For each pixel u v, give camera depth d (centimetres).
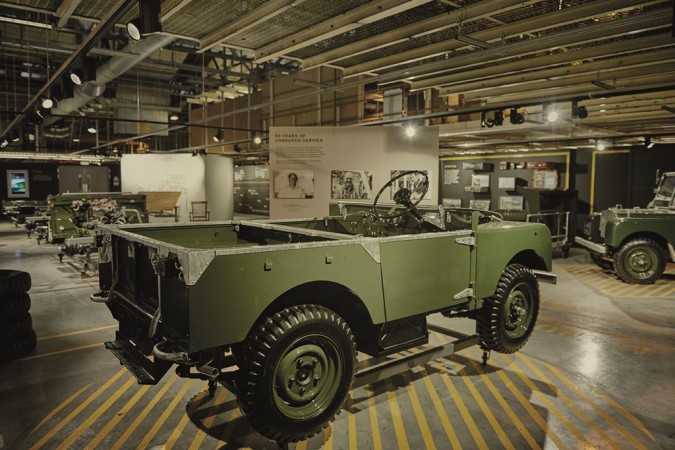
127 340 343
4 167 2161
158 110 1877
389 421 345
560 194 1160
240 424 341
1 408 365
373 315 321
